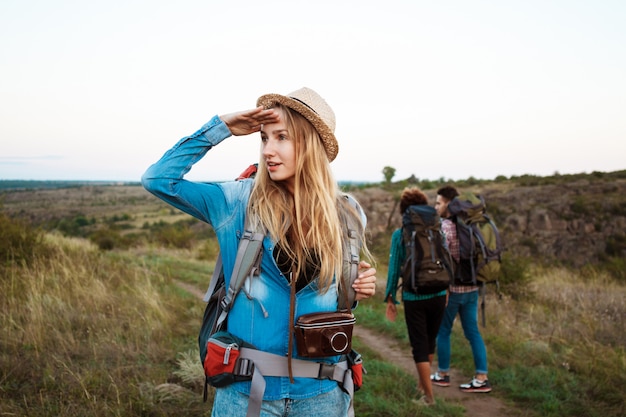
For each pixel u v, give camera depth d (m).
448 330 5.11
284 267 1.76
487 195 41.41
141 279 9.28
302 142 1.83
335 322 1.73
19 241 8.91
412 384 4.89
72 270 8.02
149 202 151.25
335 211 1.83
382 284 10.33
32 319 5.31
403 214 4.80
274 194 1.83
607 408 4.32
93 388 3.87
